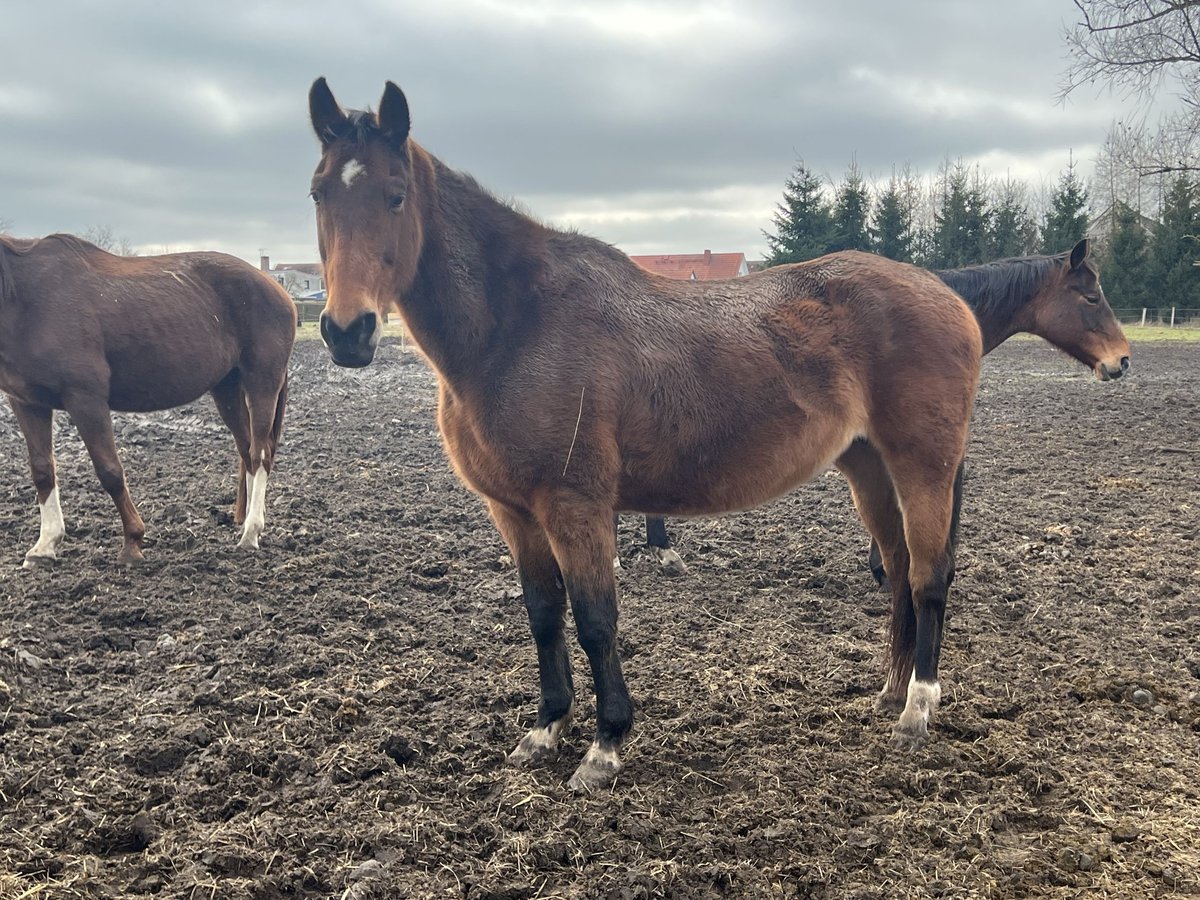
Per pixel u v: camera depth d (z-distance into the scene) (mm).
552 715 3641
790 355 3609
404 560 6148
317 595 5418
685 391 3471
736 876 2775
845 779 3377
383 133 3209
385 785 3279
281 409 7039
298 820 3025
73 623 4922
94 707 3889
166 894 2650
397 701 4020
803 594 5609
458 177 3572
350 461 9547
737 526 7160
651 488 3564
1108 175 50562
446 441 3623
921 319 3725
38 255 5887
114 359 6078
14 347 5684
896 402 3697
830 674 4355
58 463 9000
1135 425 12117
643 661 4543
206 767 3367
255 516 6492
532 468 3328
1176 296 35969
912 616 3992
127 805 3137
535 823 3031
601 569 3354
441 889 2693
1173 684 4223
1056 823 3111
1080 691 4141
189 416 11773
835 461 4195
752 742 3680
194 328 6402
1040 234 40562
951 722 3842
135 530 5988
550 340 3398
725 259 65938
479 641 4789
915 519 3734
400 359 18688
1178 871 2789
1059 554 6238
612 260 3727
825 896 2732
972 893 2719
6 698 3852
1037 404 14383
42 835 2910
